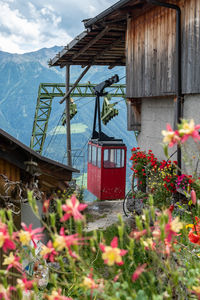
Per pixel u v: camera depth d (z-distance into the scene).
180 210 5.06
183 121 1.86
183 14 8.52
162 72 9.61
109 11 10.61
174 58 9.00
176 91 8.86
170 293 2.01
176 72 8.77
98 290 1.95
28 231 1.91
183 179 7.91
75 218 1.80
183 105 8.84
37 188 5.38
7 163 5.07
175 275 2.06
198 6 7.93
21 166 5.09
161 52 9.64
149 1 8.40
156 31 9.90
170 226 1.92
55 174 5.58
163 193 8.48
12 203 5.11
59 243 1.80
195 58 8.08
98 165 16.50
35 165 5.22
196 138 1.83
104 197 16.08
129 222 10.05
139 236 2.06
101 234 1.98
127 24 11.84
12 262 1.96
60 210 1.82
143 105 11.56
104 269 3.94
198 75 7.98
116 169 16.20
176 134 1.85
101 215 12.72
